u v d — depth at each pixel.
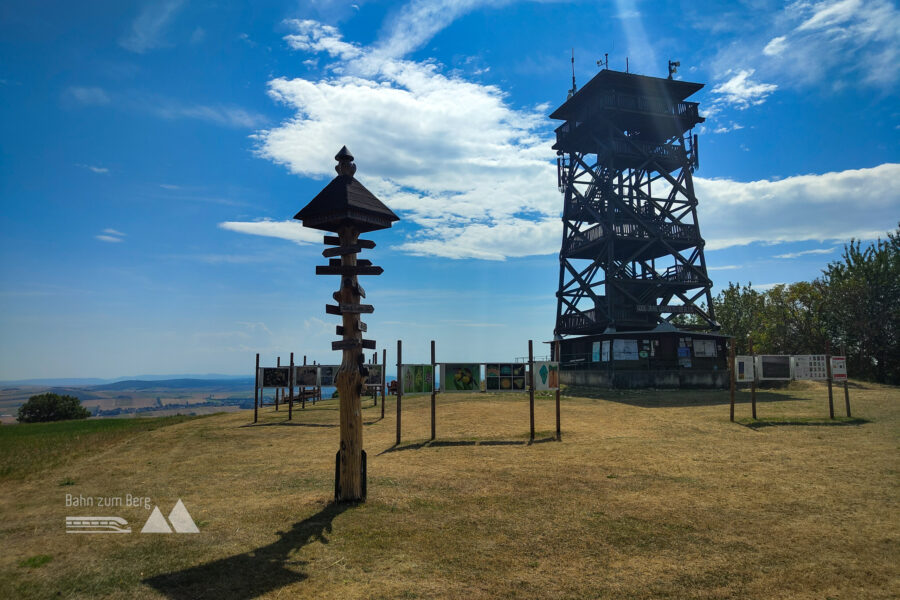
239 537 7.87
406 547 7.49
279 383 24.23
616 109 41.28
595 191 44.91
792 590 6.12
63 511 9.23
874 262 42.38
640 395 29.17
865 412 20.33
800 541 7.55
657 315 41.28
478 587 6.25
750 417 19.70
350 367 9.85
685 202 43.44
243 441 17.50
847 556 7.02
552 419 20.78
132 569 6.71
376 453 14.70
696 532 7.98
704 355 34.84
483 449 14.90
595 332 43.78
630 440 15.70
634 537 7.82
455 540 7.75
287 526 8.36
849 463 12.09
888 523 8.20
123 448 16.41
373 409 27.08
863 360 42.66
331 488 10.80
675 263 41.94
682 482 10.83
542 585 6.30
